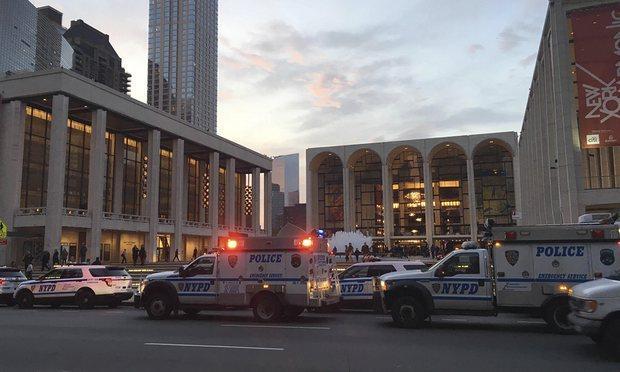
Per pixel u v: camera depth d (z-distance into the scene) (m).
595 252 13.38
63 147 45.41
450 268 14.15
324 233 16.94
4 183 45.22
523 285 13.62
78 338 11.96
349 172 89.25
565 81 32.69
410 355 9.75
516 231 13.89
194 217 72.94
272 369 8.49
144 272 35.12
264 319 15.38
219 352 10.04
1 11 193.75
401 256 54.91
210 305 15.88
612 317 9.55
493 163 84.56
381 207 88.81
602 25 31.14
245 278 15.71
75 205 52.03
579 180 31.69
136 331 13.18
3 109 46.66
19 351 10.25
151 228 55.75
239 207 87.38
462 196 85.69
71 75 46.28
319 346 10.75
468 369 8.52
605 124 30.34
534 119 52.44
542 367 8.70
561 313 13.15
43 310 20.20
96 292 21.00
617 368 8.64
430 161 84.94
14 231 44.75
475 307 13.83
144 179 60.28
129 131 58.53
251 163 80.31
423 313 14.03
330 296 16.45
